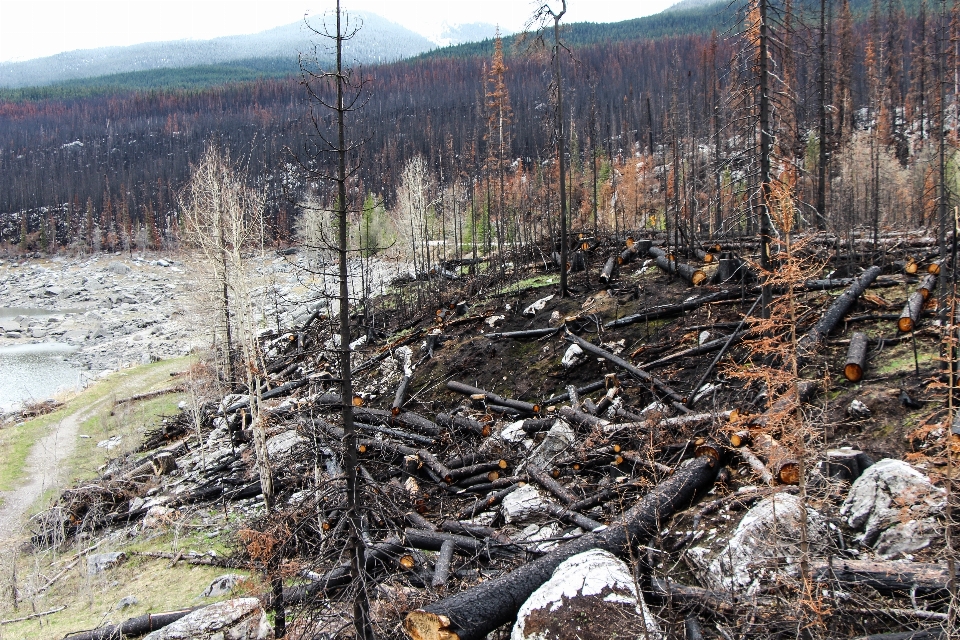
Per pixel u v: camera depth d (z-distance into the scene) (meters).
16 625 16.23
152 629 14.33
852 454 11.51
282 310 50.91
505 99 49.38
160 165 131.38
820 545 8.66
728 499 11.92
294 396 28.44
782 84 15.44
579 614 9.35
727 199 18.45
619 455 15.38
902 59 58.19
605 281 26.17
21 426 35.91
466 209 64.06
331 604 11.20
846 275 20.48
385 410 23.98
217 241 25.08
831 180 30.97
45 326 70.56
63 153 161.00
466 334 27.70
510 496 16.28
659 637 8.70
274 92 180.38
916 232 26.44
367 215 44.22
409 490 18.16
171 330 61.25
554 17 25.30
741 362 17.64
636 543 11.42
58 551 21.45
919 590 8.25
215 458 25.73
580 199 55.50
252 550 12.74
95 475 27.64
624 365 19.91
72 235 115.19
